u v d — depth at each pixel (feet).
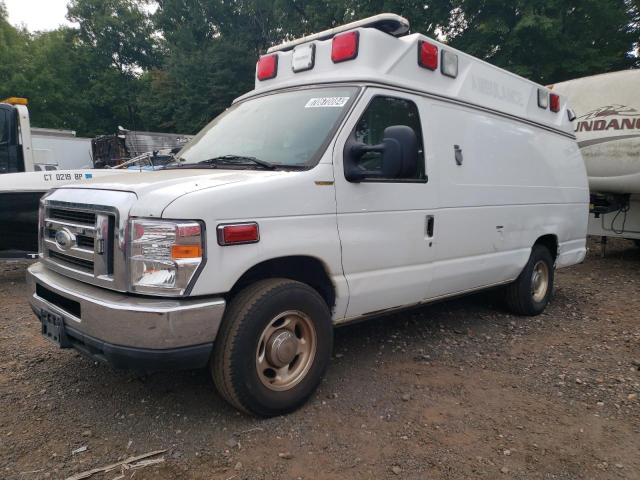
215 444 9.70
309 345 11.10
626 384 12.96
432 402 11.71
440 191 13.85
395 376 13.07
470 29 52.65
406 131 10.46
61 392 11.67
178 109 101.04
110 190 9.83
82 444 9.62
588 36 50.49
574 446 10.05
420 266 13.44
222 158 12.24
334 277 11.35
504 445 10.01
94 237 9.72
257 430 10.21
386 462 9.32
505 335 16.76
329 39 13.71
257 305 9.89
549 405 11.75
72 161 65.67
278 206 10.11
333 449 9.67
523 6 47.16
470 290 15.92
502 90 17.06
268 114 13.16
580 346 15.85
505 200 16.46
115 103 131.64
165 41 123.34
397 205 12.57
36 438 9.78
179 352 8.98
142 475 8.75
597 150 28.48
